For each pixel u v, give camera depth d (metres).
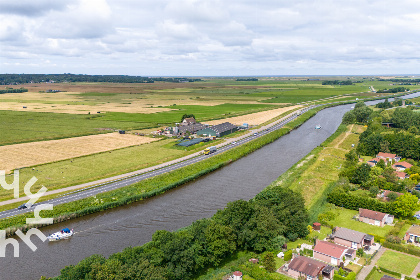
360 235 104.62
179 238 90.88
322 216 121.44
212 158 195.12
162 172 171.12
